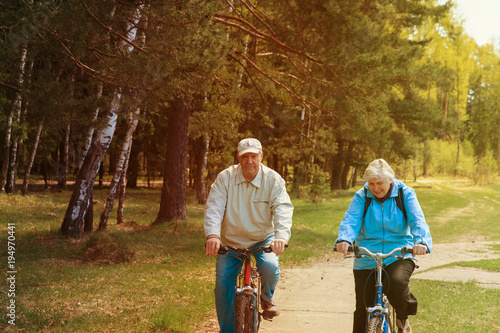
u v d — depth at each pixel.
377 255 3.65
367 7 14.56
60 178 29.19
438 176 69.25
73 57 7.83
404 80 15.91
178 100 14.77
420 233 3.71
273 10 14.22
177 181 14.98
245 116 22.61
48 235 11.16
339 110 14.92
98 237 9.71
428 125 34.47
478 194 39.25
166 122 30.02
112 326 4.99
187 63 8.05
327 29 13.09
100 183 32.06
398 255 3.79
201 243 11.42
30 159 21.47
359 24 13.07
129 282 7.09
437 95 64.19
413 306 3.75
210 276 7.97
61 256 9.07
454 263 10.10
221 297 4.26
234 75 19.05
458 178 65.81
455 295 6.94
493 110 67.19
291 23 13.61
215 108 19.70
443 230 18.33
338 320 5.66
